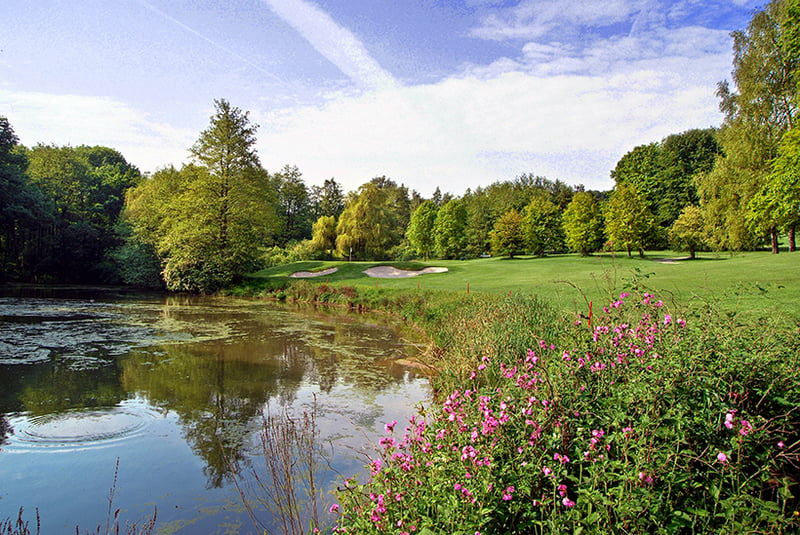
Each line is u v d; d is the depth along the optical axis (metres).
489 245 62.97
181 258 30.56
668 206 46.12
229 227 31.66
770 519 2.34
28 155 44.22
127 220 39.84
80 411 7.27
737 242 24.23
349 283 30.50
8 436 6.29
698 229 34.03
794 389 3.45
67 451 5.84
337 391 8.45
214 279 30.52
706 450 2.81
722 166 25.00
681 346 3.63
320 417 7.01
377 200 50.09
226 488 4.91
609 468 2.86
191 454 5.76
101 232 44.06
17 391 8.20
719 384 3.29
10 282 37.00
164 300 25.98
